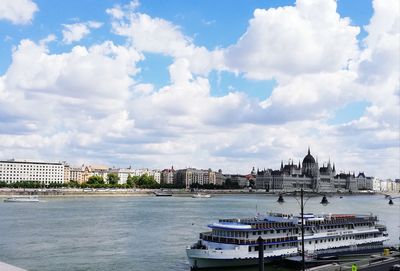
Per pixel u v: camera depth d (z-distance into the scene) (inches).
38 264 4362.7
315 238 4778.5
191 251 4178.2
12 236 6033.5
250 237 4308.6
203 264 4173.2
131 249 5241.1
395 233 7313.0
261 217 5182.1
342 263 4084.6
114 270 4173.2
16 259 4569.4
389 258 4202.8
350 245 5078.7
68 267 4256.9
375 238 5324.8
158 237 6230.3
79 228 7022.6
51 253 4904.0
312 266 4247.0
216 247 4323.3
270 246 4402.1
